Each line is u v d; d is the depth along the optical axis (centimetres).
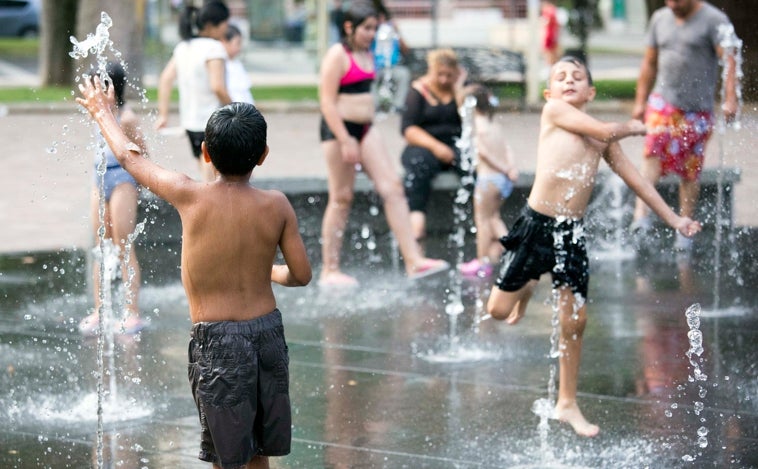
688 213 2461
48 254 2570
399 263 2589
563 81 1445
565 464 1339
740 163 2412
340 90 2273
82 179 3469
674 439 1418
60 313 2073
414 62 4300
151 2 8056
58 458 1366
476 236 2747
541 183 1445
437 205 2864
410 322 2056
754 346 1838
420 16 11431
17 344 1870
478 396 1609
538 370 1738
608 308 2125
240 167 1115
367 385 1672
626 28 11281
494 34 8231
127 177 1833
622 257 2581
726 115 2405
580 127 1412
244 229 1104
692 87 2373
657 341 1883
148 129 2442
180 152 3591
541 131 1469
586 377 1689
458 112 2727
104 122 1173
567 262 1435
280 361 1123
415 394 1625
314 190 2838
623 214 2730
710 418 1498
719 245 2450
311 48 8312
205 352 1104
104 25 1416
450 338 1939
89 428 1477
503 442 1416
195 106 2255
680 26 2381
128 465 1344
